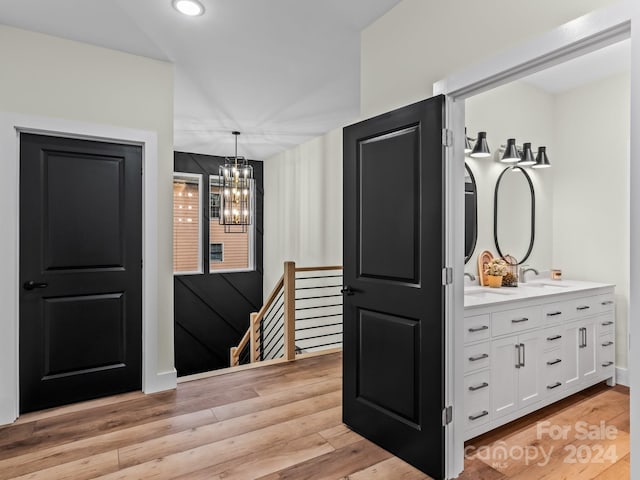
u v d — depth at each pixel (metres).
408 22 2.13
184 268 6.43
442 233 1.82
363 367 2.26
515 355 2.42
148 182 2.89
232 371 3.36
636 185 1.23
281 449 2.11
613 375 3.14
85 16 2.35
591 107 3.40
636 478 1.24
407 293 1.98
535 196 3.56
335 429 2.33
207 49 2.77
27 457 2.02
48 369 2.62
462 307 1.93
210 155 6.57
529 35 1.54
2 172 2.42
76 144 2.71
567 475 1.93
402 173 2.02
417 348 1.94
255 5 2.23
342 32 2.52
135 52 2.81
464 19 1.81
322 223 5.21
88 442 2.17
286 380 3.13
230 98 3.76
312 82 3.37
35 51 2.52
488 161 3.25
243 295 6.86
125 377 2.88
